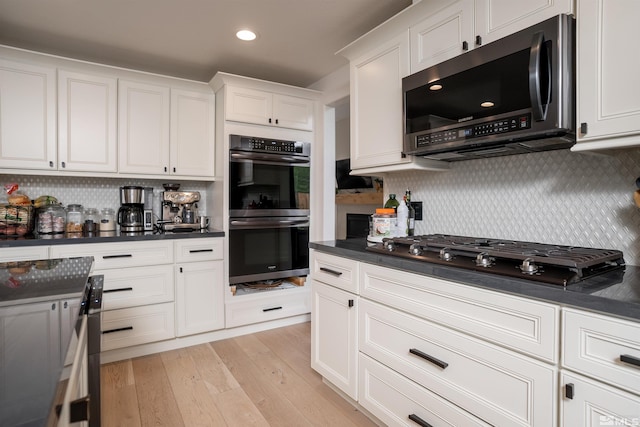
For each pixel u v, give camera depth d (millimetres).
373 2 2090
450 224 2062
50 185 2814
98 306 1153
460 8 1611
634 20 1092
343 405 1941
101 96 2654
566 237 1547
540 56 1256
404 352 1532
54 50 2668
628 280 1115
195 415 1845
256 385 2150
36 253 2225
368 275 1727
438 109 1677
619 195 1392
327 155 3299
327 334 2039
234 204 2881
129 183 3102
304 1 2074
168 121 2902
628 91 1104
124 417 1819
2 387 465
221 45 2621
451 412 1320
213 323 2822
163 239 2619
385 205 2332
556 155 1588
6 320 752
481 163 1896
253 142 2967
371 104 2150
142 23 2291
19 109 2396
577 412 971
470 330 1250
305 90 3186
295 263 3203
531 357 1079
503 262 1295
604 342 922
